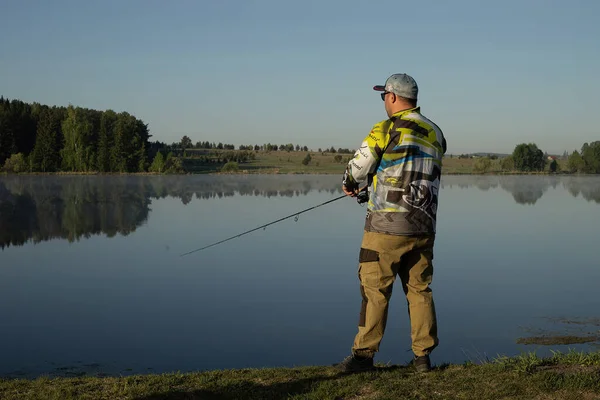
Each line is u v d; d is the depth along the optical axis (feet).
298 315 42.14
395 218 12.19
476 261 67.05
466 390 11.68
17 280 57.00
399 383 12.24
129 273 60.64
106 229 101.91
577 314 41.27
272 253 74.02
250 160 403.54
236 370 14.85
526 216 123.54
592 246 79.30
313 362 30.81
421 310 12.81
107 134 273.75
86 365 30.01
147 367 29.86
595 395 11.02
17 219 116.26
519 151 363.15
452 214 127.65
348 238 88.79
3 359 31.12
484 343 34.06
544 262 65.98
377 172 12.34
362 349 13.07
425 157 12.15
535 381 11.73
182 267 64.08
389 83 12.50
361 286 12.96
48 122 263.90
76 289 52.37
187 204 147.02
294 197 167.63
